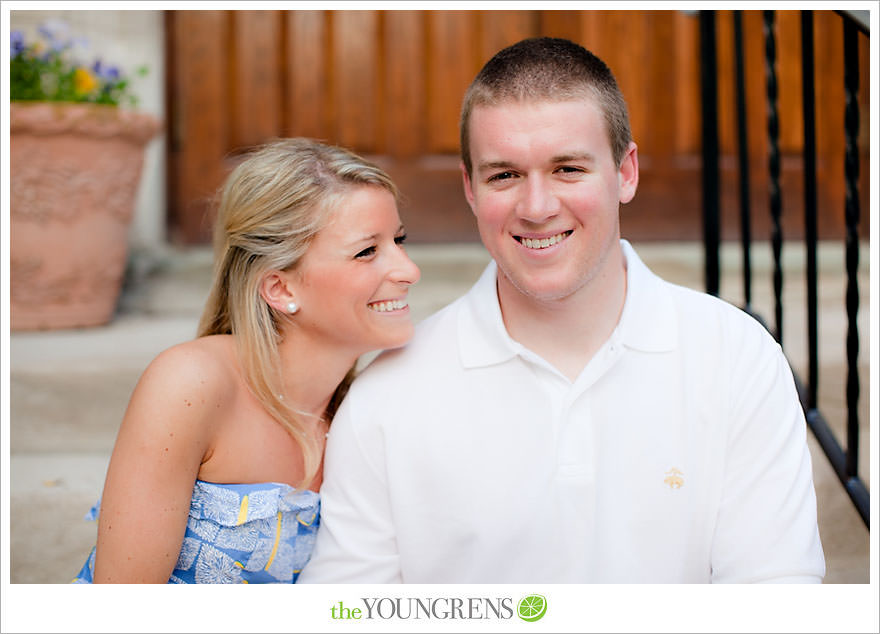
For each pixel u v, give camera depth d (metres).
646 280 1.32
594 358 1.26
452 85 3.64
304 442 1.39
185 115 3.55
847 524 1.74
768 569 1.22
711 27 2.12
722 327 1.30
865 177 3.64
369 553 1.31
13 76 2.70
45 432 2.04
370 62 3.62
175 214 3.61
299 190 1.29
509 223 1.22
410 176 3.66
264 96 3.59
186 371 1.26
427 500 1.29
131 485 1.23
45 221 2.66
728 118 3.69
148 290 3.13
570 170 1.19
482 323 1.30
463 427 1.28
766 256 3.52
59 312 2.72
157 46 3.47
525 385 1.28
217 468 1.31
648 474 1.25
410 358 1.34
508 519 1.25
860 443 1.90
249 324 1.33
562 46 1.23
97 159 2.69
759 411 1.26
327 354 1.36
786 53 3.65
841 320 2.61
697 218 3.73
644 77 3.66
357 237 1.29
